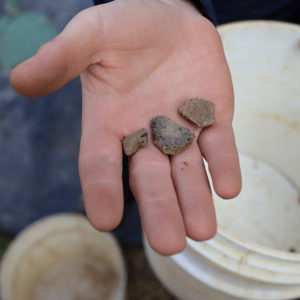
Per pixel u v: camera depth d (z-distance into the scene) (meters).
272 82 0.33
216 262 0.26
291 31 0.31
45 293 0.40
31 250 0.39
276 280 0.26
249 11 0.39
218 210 0.34
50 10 0.48
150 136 0.28
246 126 0.36
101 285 0.40
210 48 0.29
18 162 0.43
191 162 0.27
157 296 0.40
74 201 0.43
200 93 0.29
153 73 0.28
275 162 0.36
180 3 0.31
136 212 0.39
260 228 0.33
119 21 0.26
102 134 0.26
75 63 0.25
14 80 0.24
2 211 0.42
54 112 0.44
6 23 0.47
